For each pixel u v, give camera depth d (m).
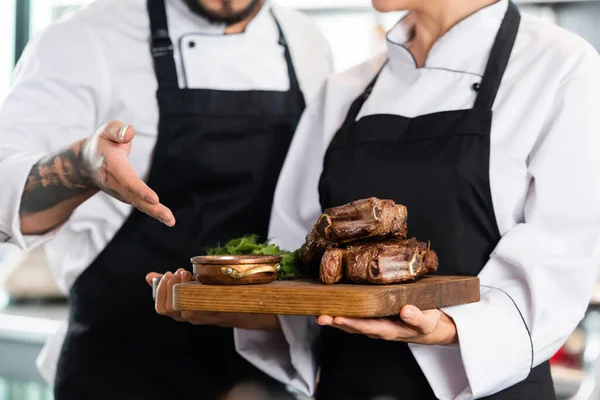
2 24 3.43
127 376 2.13
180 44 2.22
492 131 1.69
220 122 2.21
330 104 2.02
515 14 1.82
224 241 2.21
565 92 1.65
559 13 2.87
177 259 2.16
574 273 1.58
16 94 2.11
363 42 3.09
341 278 1.52
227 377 2.17
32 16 3.45
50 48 2.14
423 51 1.90
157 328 2.13
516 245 1.61
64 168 1.78
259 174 2.25
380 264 1.46
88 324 2.16
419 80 1.84
